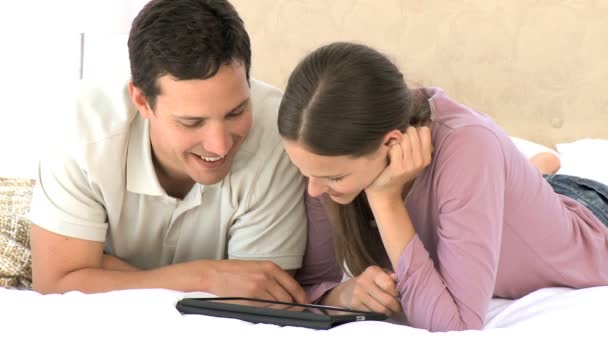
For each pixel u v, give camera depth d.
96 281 1.70
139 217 1.79
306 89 1.39
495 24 2.93
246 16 3.14
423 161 1.46
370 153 1.42
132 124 1.73
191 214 1.80
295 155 1.42
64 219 1.72
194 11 1.50
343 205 1.65
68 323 1.41
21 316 1.45
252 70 3.17
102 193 1.72
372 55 1.44
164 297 1.52
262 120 1.78
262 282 1.67
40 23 3.44
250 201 1.77
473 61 2.97
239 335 1.35
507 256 1.66
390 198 1.50
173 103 1.53
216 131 1.54
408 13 3.01
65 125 1.72
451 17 2.97
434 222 1.58
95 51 3.61
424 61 3.02
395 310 1.56
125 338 1.36
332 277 1.89
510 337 1.33
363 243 1.68
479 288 1.47
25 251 1.92
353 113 1.38
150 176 1.72
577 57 2.87
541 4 2.88
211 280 1.68
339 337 1.33
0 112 3.57
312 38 3.10
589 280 1.71
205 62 1.48
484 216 1.46
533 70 2.91
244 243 1.80
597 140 2.75
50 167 1.73
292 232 1.80
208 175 1.64
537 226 1.63
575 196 1.88
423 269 1.49
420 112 1.51
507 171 1.54
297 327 1.39
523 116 2.95
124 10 3.38
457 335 1.34
